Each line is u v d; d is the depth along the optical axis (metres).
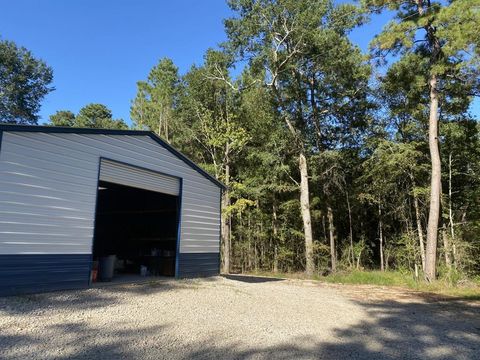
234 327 5.86
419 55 14.57
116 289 8.36
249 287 10.84
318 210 20.02
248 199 21.64
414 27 12.79
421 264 15.68
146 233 13.08
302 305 8.24
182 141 23.89
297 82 19.72
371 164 17.75
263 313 7.07
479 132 18.62
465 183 18.97
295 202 19.69
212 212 12.44
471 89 14.01
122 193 13.73
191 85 22.25
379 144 17.31
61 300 6.70
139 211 13.25
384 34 13.16
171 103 26.36
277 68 18.34
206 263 11.98
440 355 4.84
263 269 21.70
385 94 18.59
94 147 8.42
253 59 18.59
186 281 10.59
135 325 5.57
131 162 9.41
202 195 12.04
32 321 5.30
